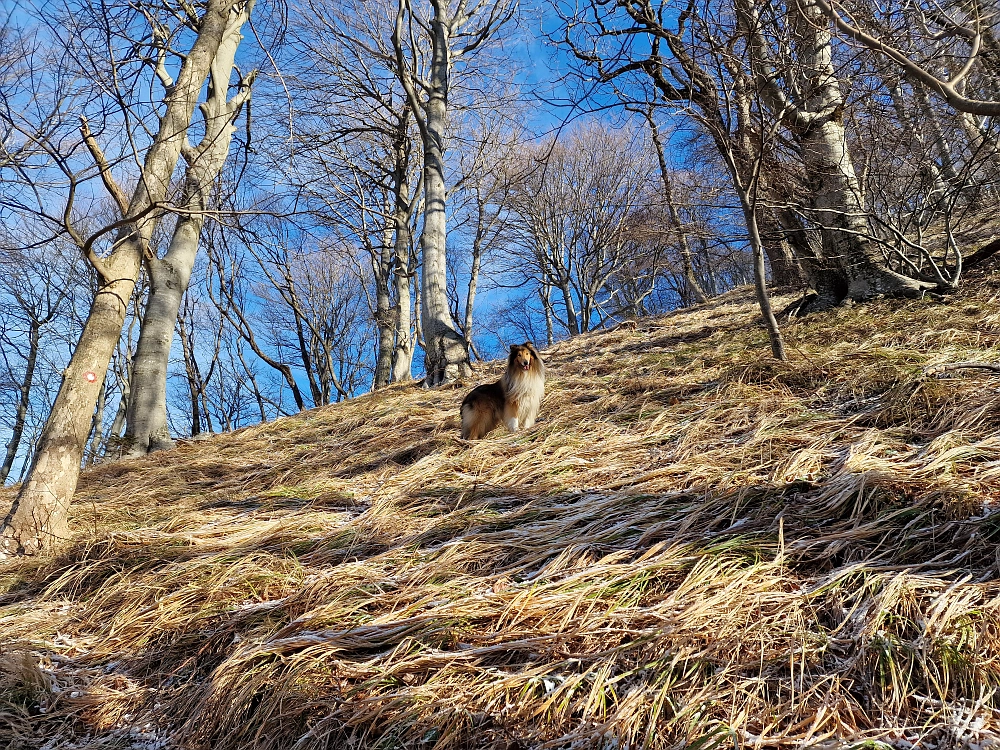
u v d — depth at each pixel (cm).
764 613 247
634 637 249
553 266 2711
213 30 654
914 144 707
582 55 611
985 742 175
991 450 322
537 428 599
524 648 256
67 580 418
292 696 254
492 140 1967
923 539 268
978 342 525
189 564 391
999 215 976
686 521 326
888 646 212
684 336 968
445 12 1429
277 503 512
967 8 389
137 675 313
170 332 1162
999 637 207
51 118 524
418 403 929
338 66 1620
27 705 292
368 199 2091
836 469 347
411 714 232
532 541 348
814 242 820
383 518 426
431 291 1158
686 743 196
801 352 611
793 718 201
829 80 693
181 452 966
